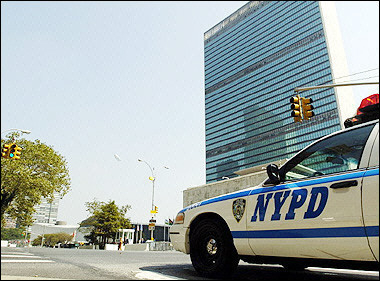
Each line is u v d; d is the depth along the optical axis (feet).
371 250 9.02
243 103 469.16
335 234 9.79
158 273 14.55
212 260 13.34
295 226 10.83
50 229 345.51
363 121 11.30
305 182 11.27
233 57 509.76
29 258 24.20
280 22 446.19
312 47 392.06
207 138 515.09
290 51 418.51
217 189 151.12
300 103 37.96
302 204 10.87
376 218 8.96
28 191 97.66
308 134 370.73
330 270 18.06
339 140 11.33
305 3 417.49
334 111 350.02
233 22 530.68
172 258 29.14
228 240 13.02
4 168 94.32
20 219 108.58
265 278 13.11
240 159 449.06
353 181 9.83
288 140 392.06
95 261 22.06
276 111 416.46
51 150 105.50
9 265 17.62
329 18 402.72
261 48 463.83
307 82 385.09
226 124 488.44
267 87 437.17
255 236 11.94
